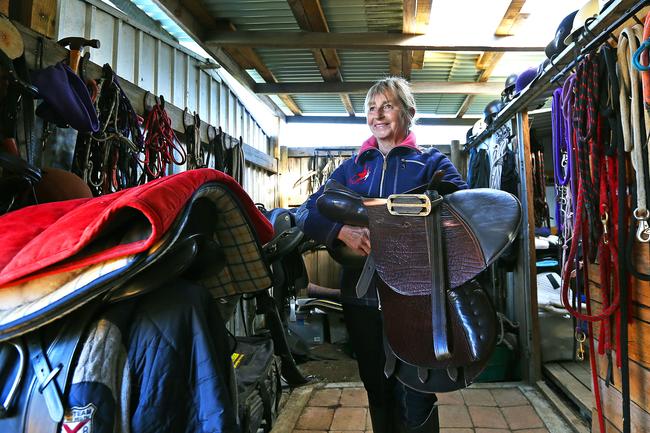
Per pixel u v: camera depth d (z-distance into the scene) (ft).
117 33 7.60
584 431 6.12
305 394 8.07
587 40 4.59
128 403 1.92
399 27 9.16
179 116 8.59
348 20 8.87
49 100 4.19
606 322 4.11
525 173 8.46
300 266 9.86
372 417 4.64
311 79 12.60
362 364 4.55
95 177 5.51
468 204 3.51
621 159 3.56
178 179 2.25
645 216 3.35
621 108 3.52
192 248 2.18
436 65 11.50
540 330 8.79
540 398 7.55
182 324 2.09
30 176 3.47
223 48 10.05
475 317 3.27
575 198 4.40
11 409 1.91
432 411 4.08
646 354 3.73
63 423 1.80
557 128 5.24
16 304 1.99
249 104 14.46
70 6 6.49
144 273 2.10
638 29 3.39
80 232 2.05
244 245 3.07
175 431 1.97
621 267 3.54
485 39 8.96
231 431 2.00
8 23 3.83
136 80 8.12
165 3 7.66
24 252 2.06
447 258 3.40
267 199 15.24
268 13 8.72
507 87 9.62
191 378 2.07
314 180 15.96
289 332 11.20
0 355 2.04
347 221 3.96
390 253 3.57
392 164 4.42
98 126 4.85
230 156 10.80
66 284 1.95
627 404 3.49
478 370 3.31
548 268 10.35
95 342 1.93
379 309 4.06
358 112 16.30
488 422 6.72
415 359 3.43
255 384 5.76
